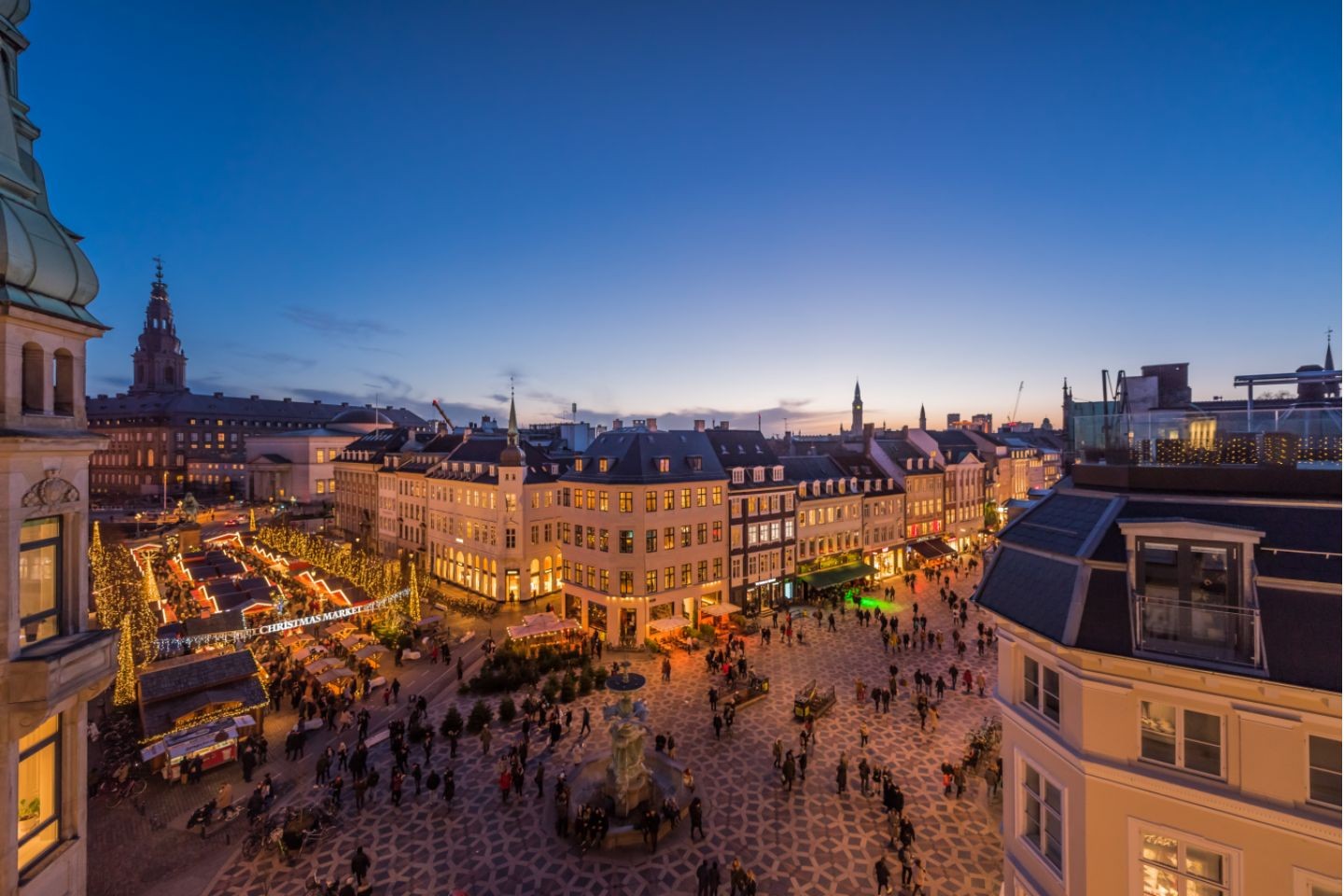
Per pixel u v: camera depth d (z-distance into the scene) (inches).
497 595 1987.0
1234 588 404.2
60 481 421.1
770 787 892.6
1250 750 386.9
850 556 2170.3
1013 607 510.0
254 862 738.2
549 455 2539.4
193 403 5654.5
